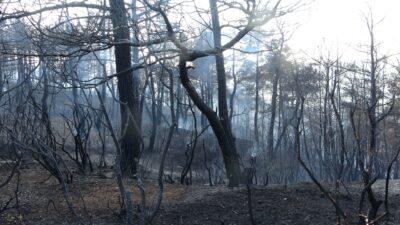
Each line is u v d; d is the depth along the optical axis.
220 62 12.58
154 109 16.88
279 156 13.56
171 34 6.61
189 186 8.16
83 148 10.10
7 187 7.48
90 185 7.71
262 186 7.77
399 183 8.19
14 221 5.93
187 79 8.40
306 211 6.04
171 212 6.13
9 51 6.23
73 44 6.27
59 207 6.53
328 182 8.15
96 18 6.65
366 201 6.51
